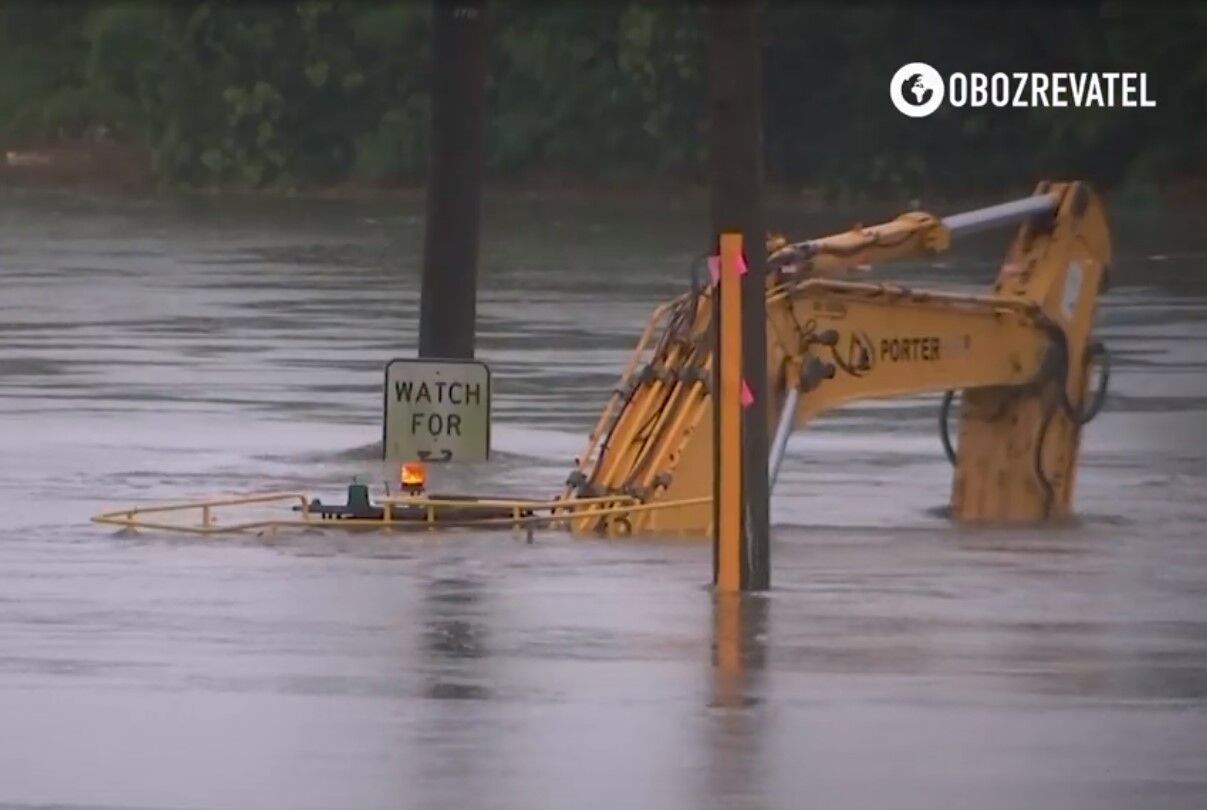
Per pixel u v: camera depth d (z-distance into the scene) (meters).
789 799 36.19
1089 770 37.94
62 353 107.62
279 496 61.69
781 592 52.50
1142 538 62.03
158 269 161.88
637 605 50.50
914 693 42.84
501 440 78.69
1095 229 64.94
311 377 98.31
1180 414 89.44
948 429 81.25
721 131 50.78
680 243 187.00
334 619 48.78
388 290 144.88
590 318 125.31
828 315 60.53
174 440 78.38
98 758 38.16
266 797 36.09
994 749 39.12
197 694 42.41
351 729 39.97
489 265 164.50
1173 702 42.44
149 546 57.72
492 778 37.19
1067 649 46.81
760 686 43.28
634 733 39.88
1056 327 63.78
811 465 75.81
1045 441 64.44
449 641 46.84
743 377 51.91
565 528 60.41
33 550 57.03
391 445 72.00
